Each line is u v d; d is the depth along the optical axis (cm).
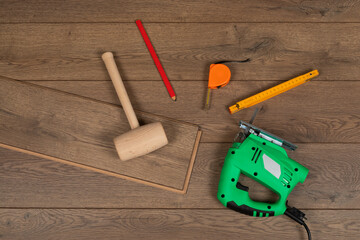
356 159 105
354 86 108
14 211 102
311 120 107
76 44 109
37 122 104
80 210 102
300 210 103
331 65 110
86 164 102
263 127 106
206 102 106
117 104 106
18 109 104
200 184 104
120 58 109
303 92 108
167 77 108
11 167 103
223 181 97
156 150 103
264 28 112
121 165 102
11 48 108
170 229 102
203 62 109
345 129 106
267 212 95
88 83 107
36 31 109
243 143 98
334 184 104
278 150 99
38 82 106
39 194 102
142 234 102
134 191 103
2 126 103
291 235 102
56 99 105
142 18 111
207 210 103
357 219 103
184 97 107
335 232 102
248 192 103
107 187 103
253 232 102
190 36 111
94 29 110
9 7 111
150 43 108
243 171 97
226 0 113
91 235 102
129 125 104
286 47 111
